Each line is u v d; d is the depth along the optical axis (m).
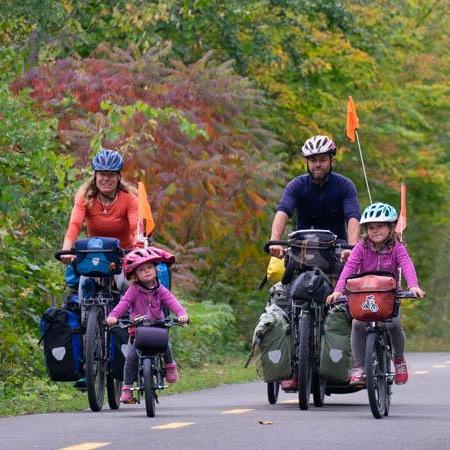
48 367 31.38
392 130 87.25
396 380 31.03
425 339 98.25
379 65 87.38
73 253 31.20
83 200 32.22
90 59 57.88
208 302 61.78
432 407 32.94
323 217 32.91
